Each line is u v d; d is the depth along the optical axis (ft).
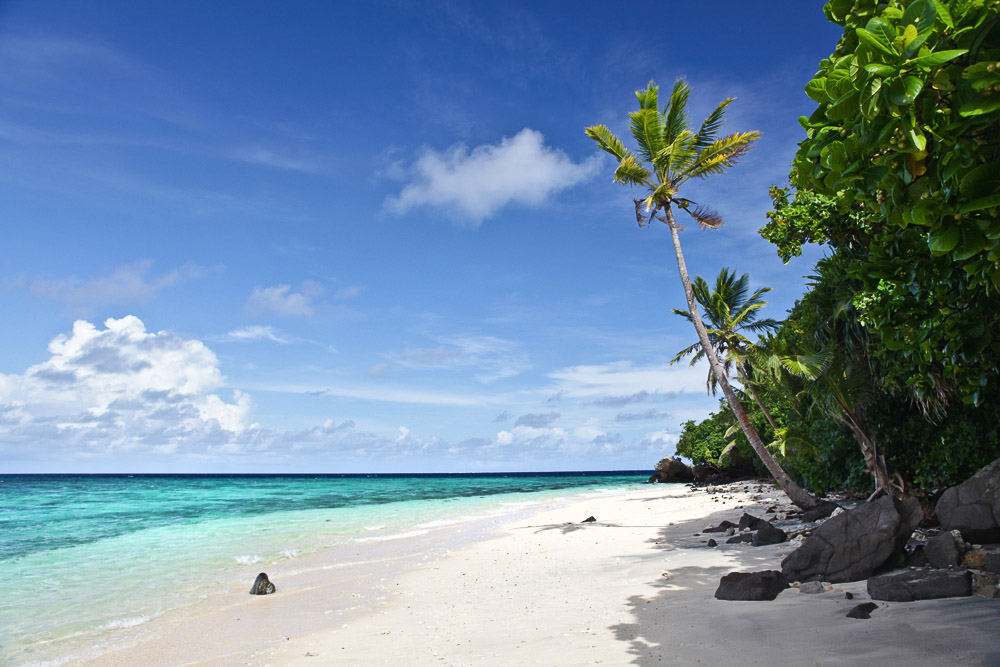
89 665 21.76
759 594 23.53
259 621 27.66
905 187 10.72
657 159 67.05
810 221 40.14
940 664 14.32
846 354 47.93
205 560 46.85
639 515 72.43
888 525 25.36
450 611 27.84
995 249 10.64
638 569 34.68
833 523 26.78
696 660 16.88
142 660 22.15
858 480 54.24
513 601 28.99
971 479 25.96
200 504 123.34
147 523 79.77
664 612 23.41
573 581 33.14
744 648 17.52
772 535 39.78
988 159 9.87
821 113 11.32
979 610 17.85
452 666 18.63
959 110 9.27
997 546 24.68
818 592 23.76
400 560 45.73
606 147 69.77
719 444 146.61
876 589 21.33
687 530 53.72
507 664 18.33
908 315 15.44
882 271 15.03
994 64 8.67
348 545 55.26
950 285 15.02
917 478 45.27
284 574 40.52
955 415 42.27
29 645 24.45
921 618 18.02
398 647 21.79
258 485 285.84
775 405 84.84
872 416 48.57
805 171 12.29
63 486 261.44
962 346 14.76
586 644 19.79
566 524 66.44
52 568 43.65
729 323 69.00
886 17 9.19
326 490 207.41
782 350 56.80
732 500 83.82
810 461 60.18
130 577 39.83
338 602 31.35
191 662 21.63
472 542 55.26
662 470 180.96
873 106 9.15
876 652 15.70
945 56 8.32
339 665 19.88
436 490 203.10
